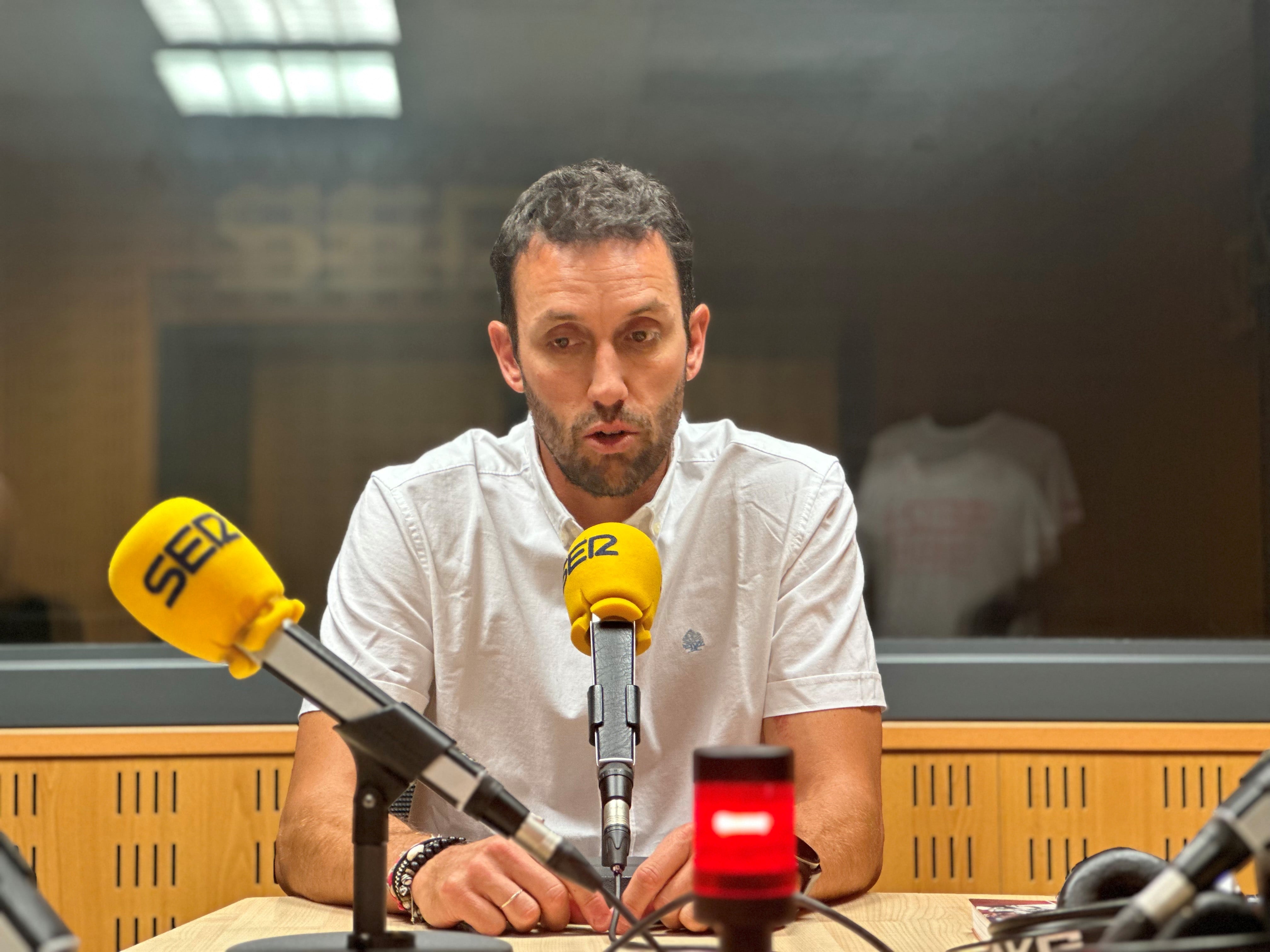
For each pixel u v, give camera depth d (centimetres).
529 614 132
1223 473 197
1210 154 201
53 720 172
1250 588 196
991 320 200
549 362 113
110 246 197
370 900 69
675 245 117
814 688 125
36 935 46
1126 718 177
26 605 192
